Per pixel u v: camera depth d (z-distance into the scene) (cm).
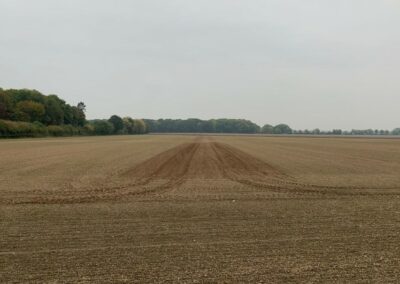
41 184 1819
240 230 960
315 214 1157
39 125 11000
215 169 2561
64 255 762
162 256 757
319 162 3139
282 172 2414
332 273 667
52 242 852
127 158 3419
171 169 2544
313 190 1678
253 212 1185
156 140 8819
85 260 733
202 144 6638
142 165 2791
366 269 686
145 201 1384
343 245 833
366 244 841
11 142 6825
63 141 7575
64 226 1000
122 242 855
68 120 15150
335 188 1742
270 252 783
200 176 2183
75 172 2325
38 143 6444
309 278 645
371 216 1130
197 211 1199
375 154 4175
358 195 1548
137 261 728
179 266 701
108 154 3903
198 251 790
